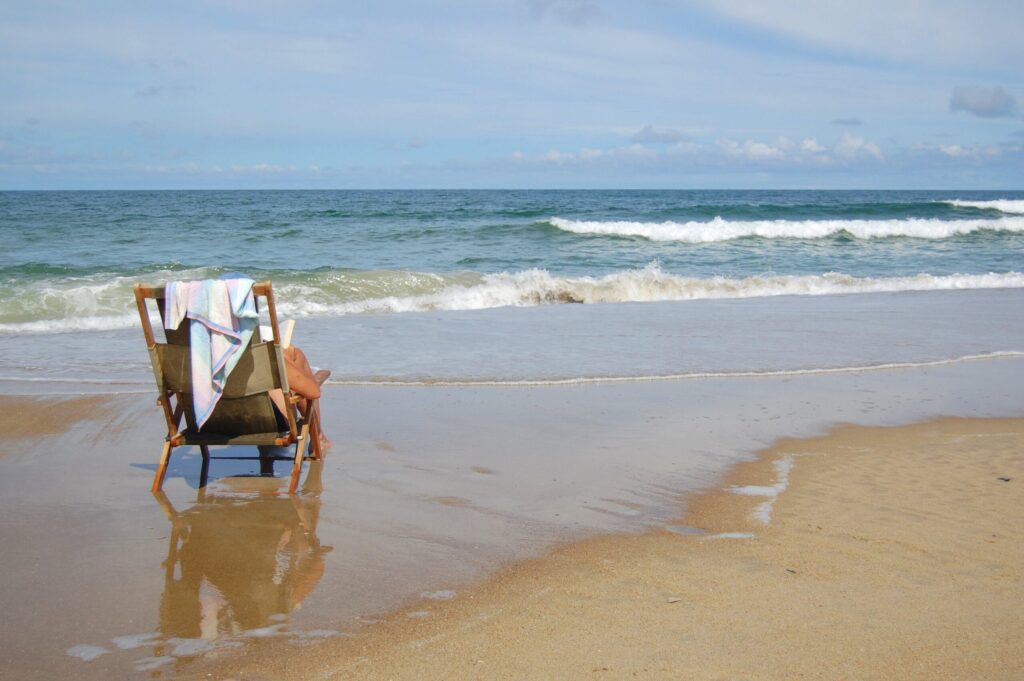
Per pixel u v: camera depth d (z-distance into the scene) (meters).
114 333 10.34
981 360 8.77
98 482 5.06
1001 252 23.25
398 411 6.69
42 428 6.16
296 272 14.94
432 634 3.20
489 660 3.00
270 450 5.66
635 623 3.26
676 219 36.75
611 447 5.74
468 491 4.88
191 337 4.56
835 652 3.02
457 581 3.68
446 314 12.05
